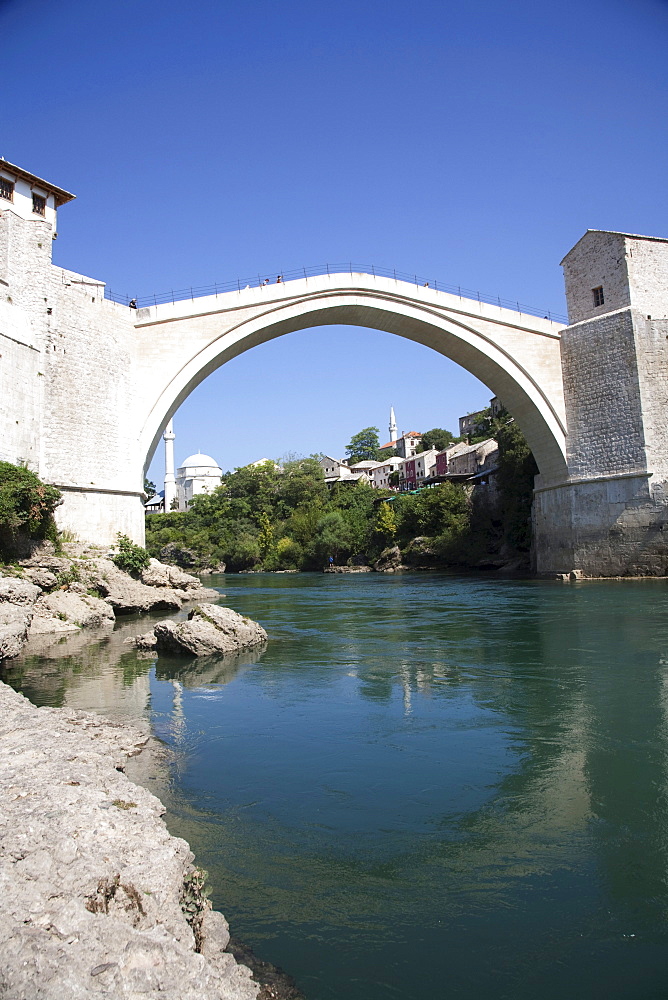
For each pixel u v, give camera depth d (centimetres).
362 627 1680
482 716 815
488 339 3172
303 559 6325
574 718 797
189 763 652
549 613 1828
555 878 427
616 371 2970
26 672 1123
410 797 562
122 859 355
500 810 534
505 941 362
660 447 2848
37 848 349
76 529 2284
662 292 2992
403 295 3106
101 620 1809
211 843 476
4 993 238
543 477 3394
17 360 2097
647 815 521
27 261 2217
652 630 1443
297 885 419
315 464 8025
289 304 2928
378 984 324
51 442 2236
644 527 2828
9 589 1540
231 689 983
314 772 625
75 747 580
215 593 2725
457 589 2877
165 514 8175
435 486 5291
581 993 321
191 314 2723
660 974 336
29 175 2334
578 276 3189
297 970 334
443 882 423
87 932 282
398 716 823
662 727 754
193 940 311
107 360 2478
